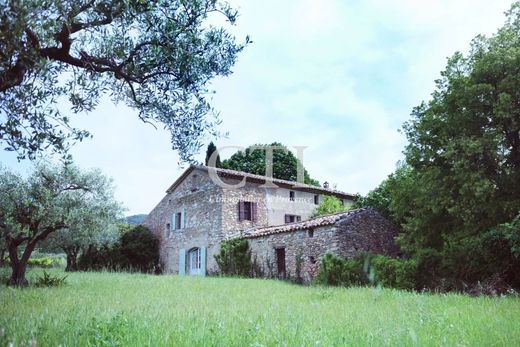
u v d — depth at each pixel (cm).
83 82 554
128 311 689
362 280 1560
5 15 371
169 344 389
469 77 1455
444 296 1001
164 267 2889
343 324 555
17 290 1135
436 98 1609
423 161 1614
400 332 464
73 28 480
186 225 2725
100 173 1599
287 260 2061
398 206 1777
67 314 633
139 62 545
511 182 1374
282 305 843
